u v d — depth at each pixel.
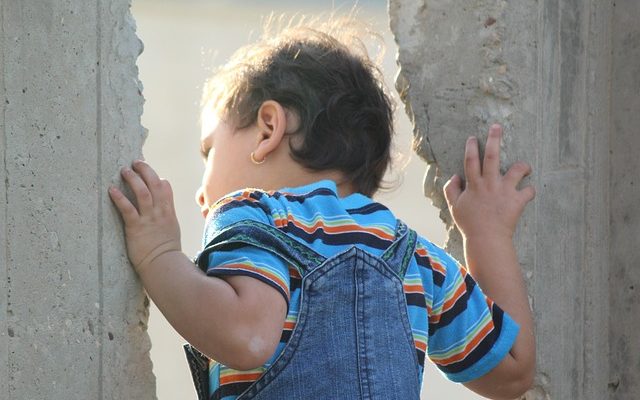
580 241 4.72
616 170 4.88
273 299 3.13
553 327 4.58
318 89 3.60
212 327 3.10
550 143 4.50
